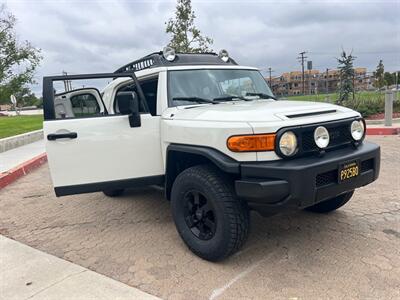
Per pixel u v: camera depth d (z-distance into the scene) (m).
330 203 4.45
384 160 7.32
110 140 4.05
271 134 3.16
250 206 3.32
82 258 3.81
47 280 3.31
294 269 3.36
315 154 3.32
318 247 3.75
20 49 45.91
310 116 3.46
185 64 4.60
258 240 3.99
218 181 3.37
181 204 3.74
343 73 17.25
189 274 3.37
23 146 12.23
